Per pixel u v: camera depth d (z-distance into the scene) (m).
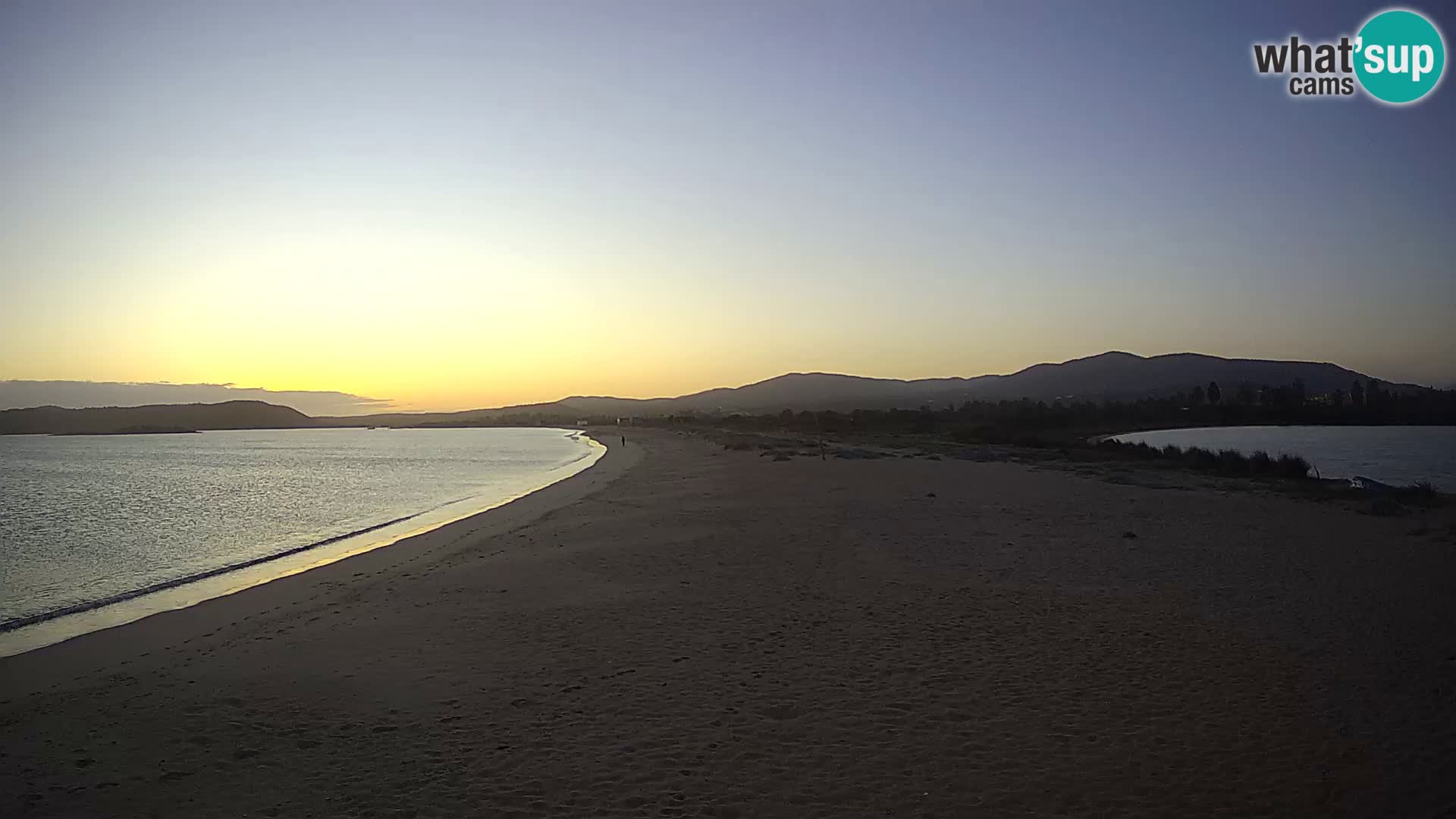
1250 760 5.73
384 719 6.99
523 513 23.83
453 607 11.29
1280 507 19.95
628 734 6.42
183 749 6.50
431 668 8.44
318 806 5.36
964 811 5.04
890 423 103.06
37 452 100.62
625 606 10.84
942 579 11.97
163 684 8.38
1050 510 19.81
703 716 6.77
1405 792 5.22
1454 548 14.08
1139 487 25.34
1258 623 9.38
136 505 33.00
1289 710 6.67
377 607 11.62
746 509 21.20
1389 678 7.42
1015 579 11.87
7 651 10.63
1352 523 17.11
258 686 8.12
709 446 64.38
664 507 22.69
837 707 6.89
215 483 45.38
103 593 15.02
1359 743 5.99
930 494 23.50
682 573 12.98
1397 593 10.76
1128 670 7.75
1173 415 129.38
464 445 121.94
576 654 8.68
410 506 30.86
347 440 172.50
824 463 37.97
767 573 12.72
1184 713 6.63
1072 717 6.57
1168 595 10.84
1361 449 55.84
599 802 5.27
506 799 5.35
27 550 20.81
